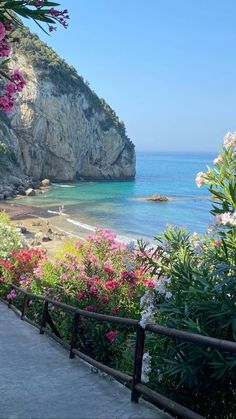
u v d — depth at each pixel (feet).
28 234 145.69
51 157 367.86
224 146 16.55
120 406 13.65
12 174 310.86
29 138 345.31
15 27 12.83
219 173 16.52
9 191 269.44
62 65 417.08
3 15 12.16
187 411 11.31
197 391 14.28
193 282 14.65
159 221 183.52
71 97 396.57
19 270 43.83
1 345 23.20
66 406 14.11
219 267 13.25
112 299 27.84
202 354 12.95
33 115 348.79
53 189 317.22
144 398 14.93
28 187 304.30
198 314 13.79
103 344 24.67
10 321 30.91
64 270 32.55
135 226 170.60
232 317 12.71
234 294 13.09
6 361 19.94
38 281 34.45
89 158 426.10
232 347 9.70
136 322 13.83
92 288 28.40
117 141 450.30
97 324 25.25
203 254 17.75
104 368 16.42
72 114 392.68
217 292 13.34
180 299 14.71
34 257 45.24
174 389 14.89
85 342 25.46
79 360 19.93
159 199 260.62
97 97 458.09
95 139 428.97
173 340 14.33
